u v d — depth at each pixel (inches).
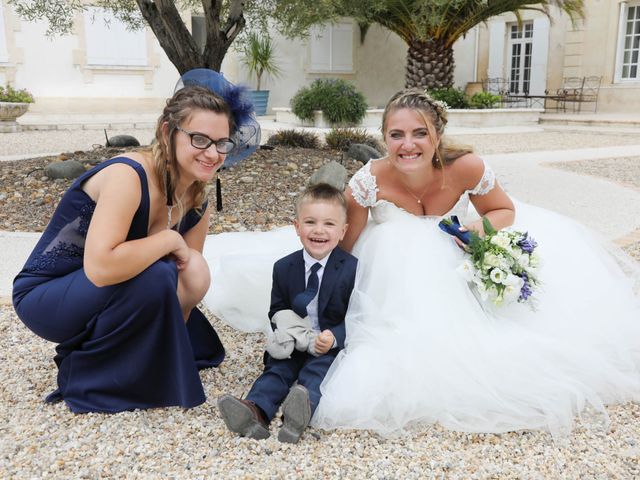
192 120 89.8
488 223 105.6
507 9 624.1
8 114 540.7
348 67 768.3
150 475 80.2
